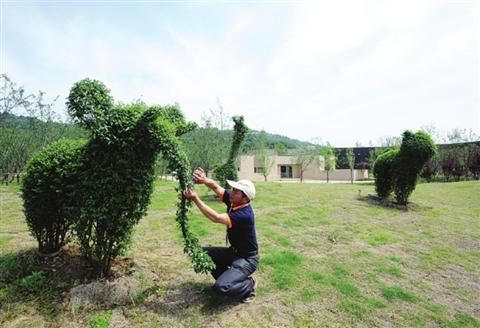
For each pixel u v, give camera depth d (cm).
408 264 571
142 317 356
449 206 1141
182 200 393
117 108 403
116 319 350
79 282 412
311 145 4206
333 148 4225
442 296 454
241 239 407
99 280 410
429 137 1080
